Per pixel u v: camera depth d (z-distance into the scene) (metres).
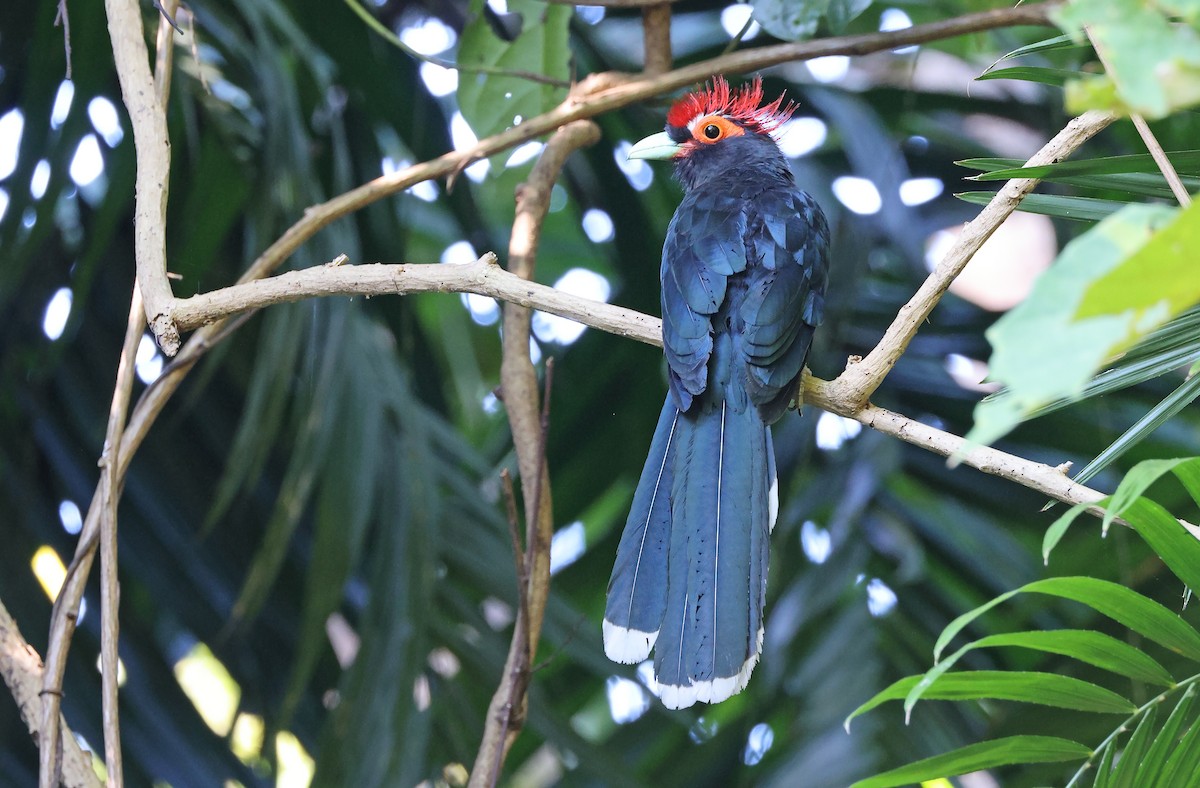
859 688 8.77
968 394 9.57
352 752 8.18
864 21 12.03
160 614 10.42
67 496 9.34
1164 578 8.85
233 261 9.66
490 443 11.48
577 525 10.66
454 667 8.67
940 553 9.23
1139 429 5.38
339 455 8.63
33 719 5.94
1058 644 4.74
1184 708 4.84
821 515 9.66
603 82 8.61
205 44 9.31
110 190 8.62
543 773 11.56
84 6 8.56
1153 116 2.72
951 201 10.98
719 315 7.33
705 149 9.42
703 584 6.46
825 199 10.33
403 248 9.78
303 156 8.81
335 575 8.39
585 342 10.57
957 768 5.13
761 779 8.70
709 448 6.89
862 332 9.99
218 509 7.98
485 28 9.10
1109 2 2.52
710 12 11.33
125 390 6.57
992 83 11.36
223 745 9.10
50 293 9.52
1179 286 2.29
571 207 15.18
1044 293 2.33
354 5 8.35
